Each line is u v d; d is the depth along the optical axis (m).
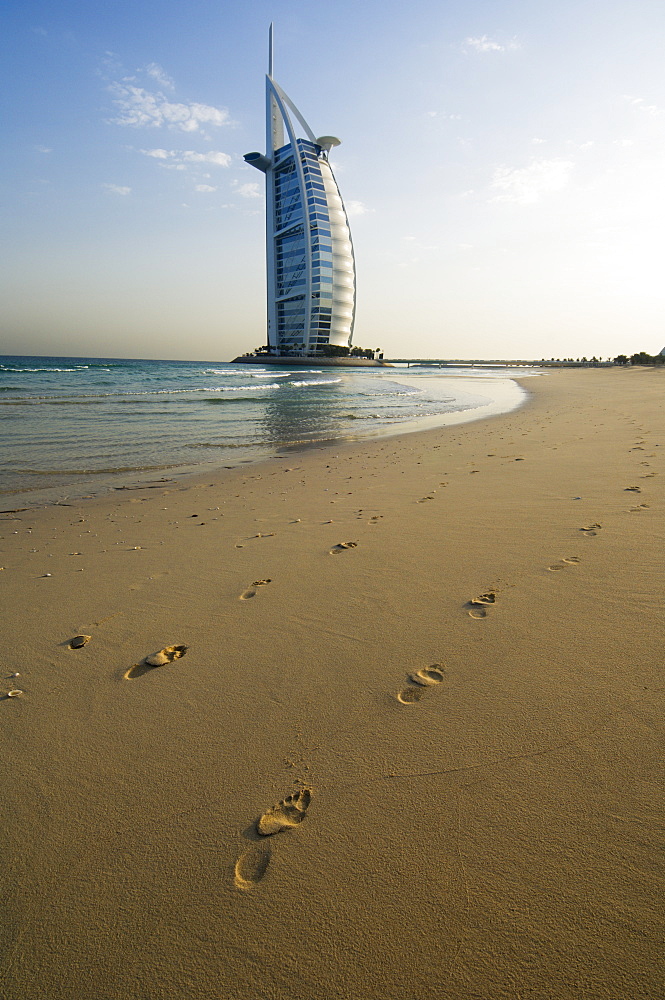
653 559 3.31
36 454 10.69
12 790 1.74
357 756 1.78
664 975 1.05
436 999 1.06
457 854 1.38
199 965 1.17
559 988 1.06
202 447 11.84
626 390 27.94
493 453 8.95
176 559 4.14
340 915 1.25
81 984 1.15
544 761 1.67
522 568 3.37
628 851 1.33
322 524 4.96
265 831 1.51
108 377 45.62
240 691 2.23
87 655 2.63
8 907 1.34
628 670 2.12
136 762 1.84
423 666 2.31
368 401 26.41
